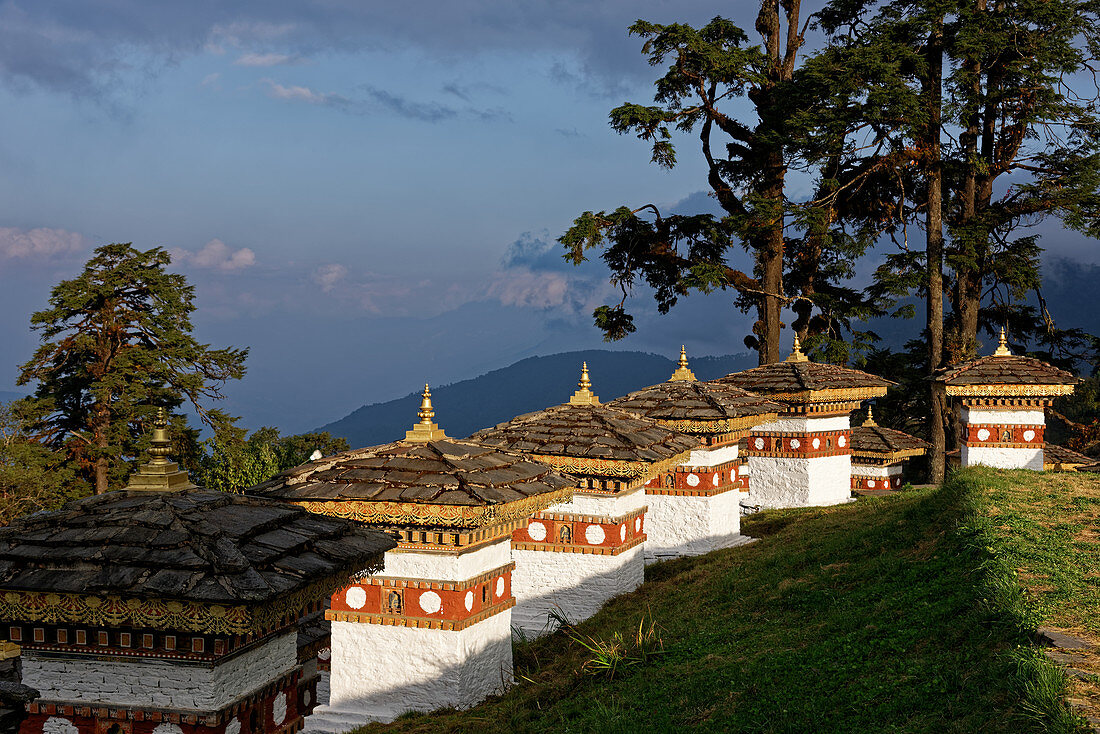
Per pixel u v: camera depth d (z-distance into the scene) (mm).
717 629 14711
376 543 10047
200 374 48344
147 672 8836
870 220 46875
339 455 14734
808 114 40625
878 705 9844
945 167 42188
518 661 16188
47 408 45000
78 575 8422
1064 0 40594
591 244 45562
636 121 43656
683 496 21969
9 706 8922
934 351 40531
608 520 18266
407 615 13883
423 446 14430
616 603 18188
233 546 8680
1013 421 23219
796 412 27031
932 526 16812
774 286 43625
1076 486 17922
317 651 14180
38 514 9336
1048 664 8828
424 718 13445
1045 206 42250
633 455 17703
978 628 10727
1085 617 10328
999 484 17953
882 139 41188
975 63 41219
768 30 45844
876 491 34344
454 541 13719
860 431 35375
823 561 17203
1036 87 40344
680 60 43469
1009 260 44438
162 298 46938
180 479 9766
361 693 14039
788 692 10977
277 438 63250
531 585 18609
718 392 23531
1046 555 12797
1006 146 42938
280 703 9625
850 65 39625
